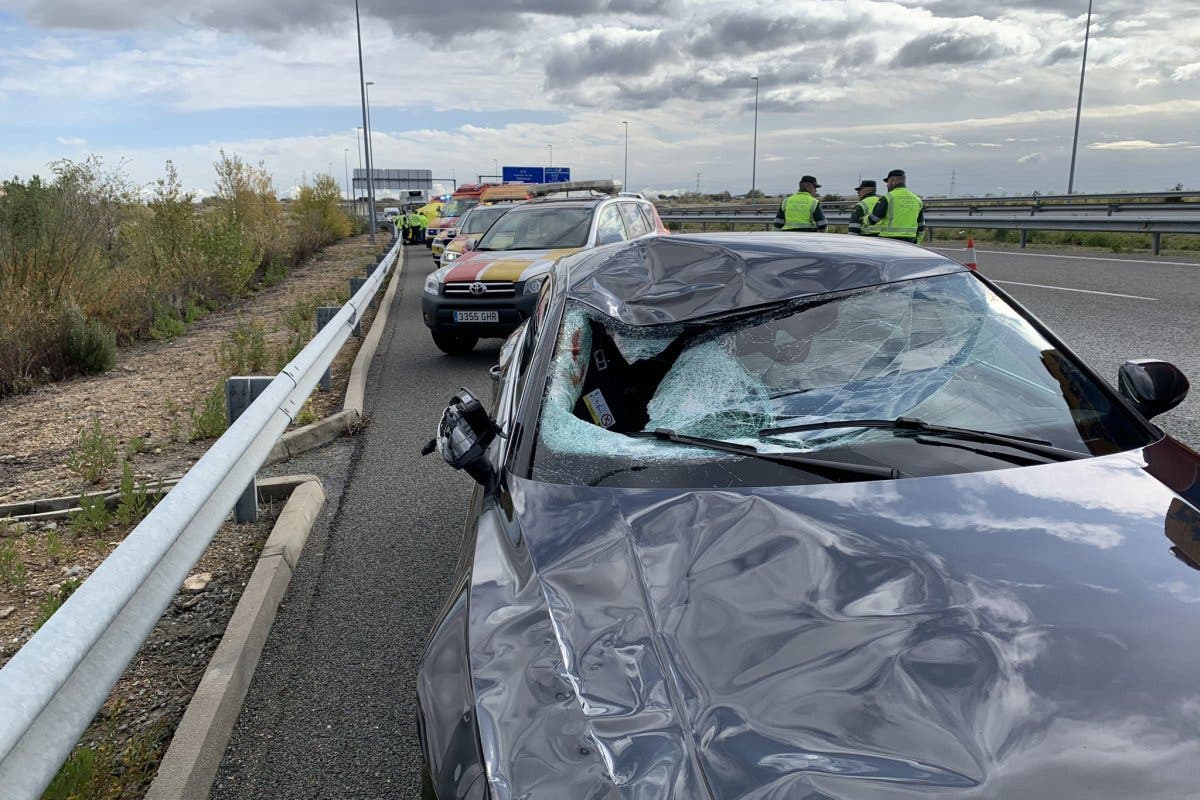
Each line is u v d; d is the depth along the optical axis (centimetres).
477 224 1644
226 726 298
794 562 195
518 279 941
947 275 304
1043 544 199
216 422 694
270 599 383
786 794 140
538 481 243
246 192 2595
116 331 1202
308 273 2316
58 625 204
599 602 191
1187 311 1010
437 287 964
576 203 1084
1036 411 256
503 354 461
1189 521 209
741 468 235
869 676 162
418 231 3581
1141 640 167
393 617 379
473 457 261
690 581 193
